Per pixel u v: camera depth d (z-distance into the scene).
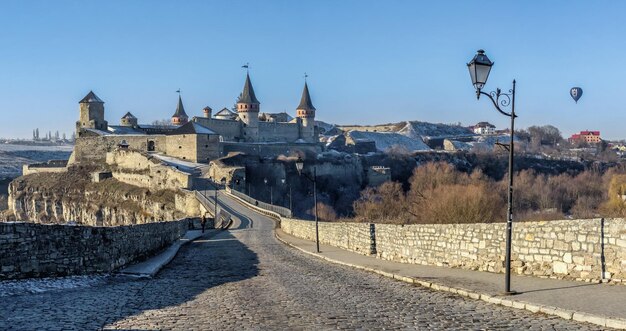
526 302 10.38
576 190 83.94
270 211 63.41
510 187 11.88
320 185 119.81
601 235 11.63
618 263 11.33
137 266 18.81
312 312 10.69
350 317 10.12
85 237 15.80
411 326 9.23
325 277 16.36
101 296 12.51
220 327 9.33
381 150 181.12
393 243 19.92
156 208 95.12
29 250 14.05
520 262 13.68
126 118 159.38
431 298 12.05
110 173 121.69
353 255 22.50
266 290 13.84
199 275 17.52
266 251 26.77
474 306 10.90
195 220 58.81
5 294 12.05
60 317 9.90
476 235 15.43
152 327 9.30
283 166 115.31
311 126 172.62
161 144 124.69
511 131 12.14
